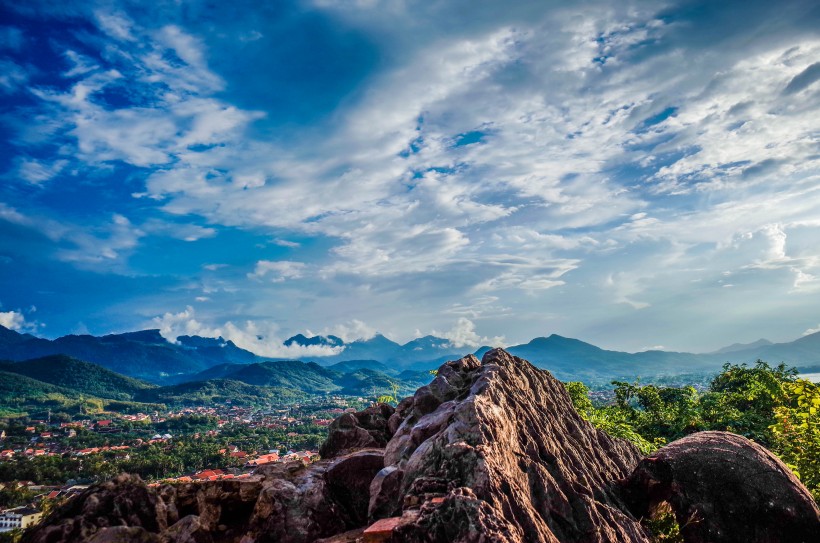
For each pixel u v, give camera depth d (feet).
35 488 369.50
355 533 30.22
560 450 35.55
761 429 99.30
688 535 33.47
